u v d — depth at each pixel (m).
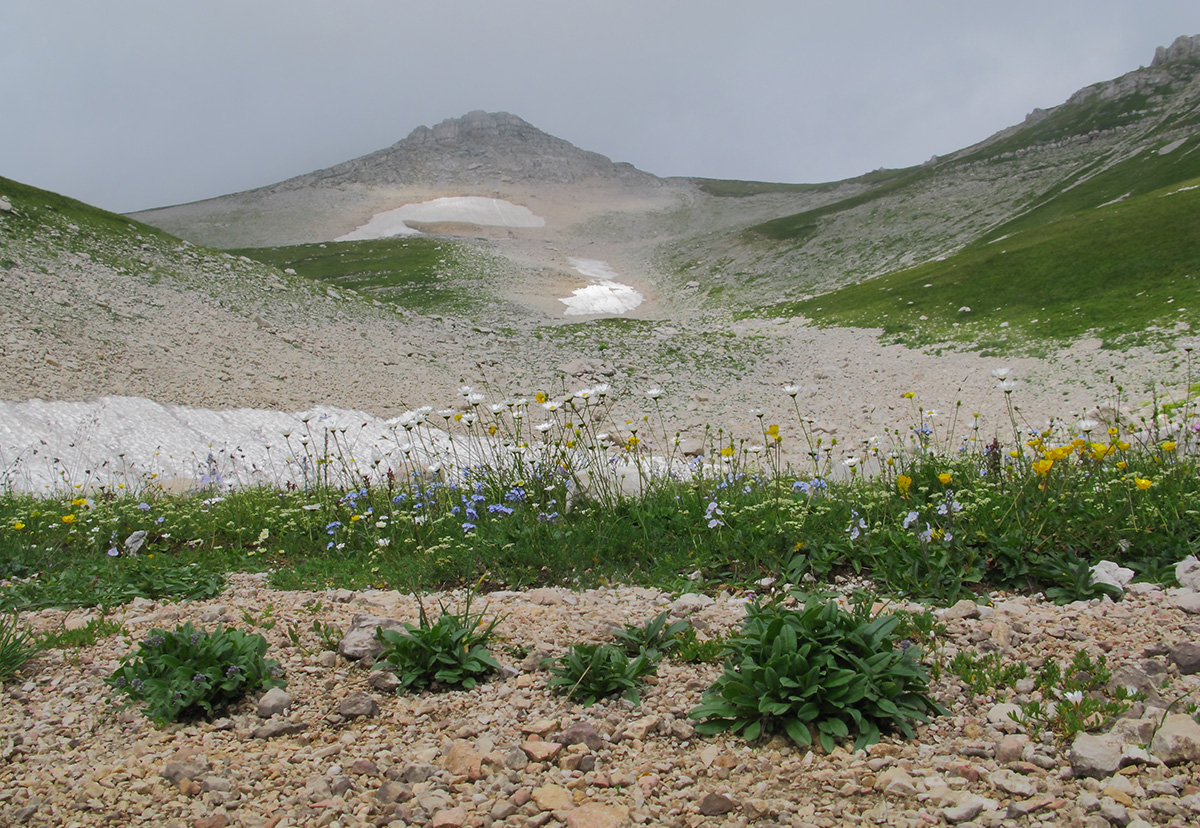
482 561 6.87
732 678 3.98
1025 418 26.05
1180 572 5.15
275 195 196.88
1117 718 3.43
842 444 23.20
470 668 4.34
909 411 29.55
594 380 36.09
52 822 3.08
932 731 3.59
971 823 2.86
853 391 34.56
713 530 6.71
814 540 6.12
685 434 26.14
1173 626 4.40
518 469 8.45
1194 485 6.46
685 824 3.01
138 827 3.05
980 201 101.88
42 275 32.97
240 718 3.98
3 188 42.12
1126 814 2.76
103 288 34.22
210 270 42.44
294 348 34.34
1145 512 5.79
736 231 128.62
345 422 26.70
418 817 3.09
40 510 10.42
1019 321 43.28
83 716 4.03
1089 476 6.64
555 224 179.00
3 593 6.43
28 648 4.84
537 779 3.38
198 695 4.02
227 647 4.38
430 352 38.75
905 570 5.55
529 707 4.09
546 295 87.44
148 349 29.44
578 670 4.25
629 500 7.73
